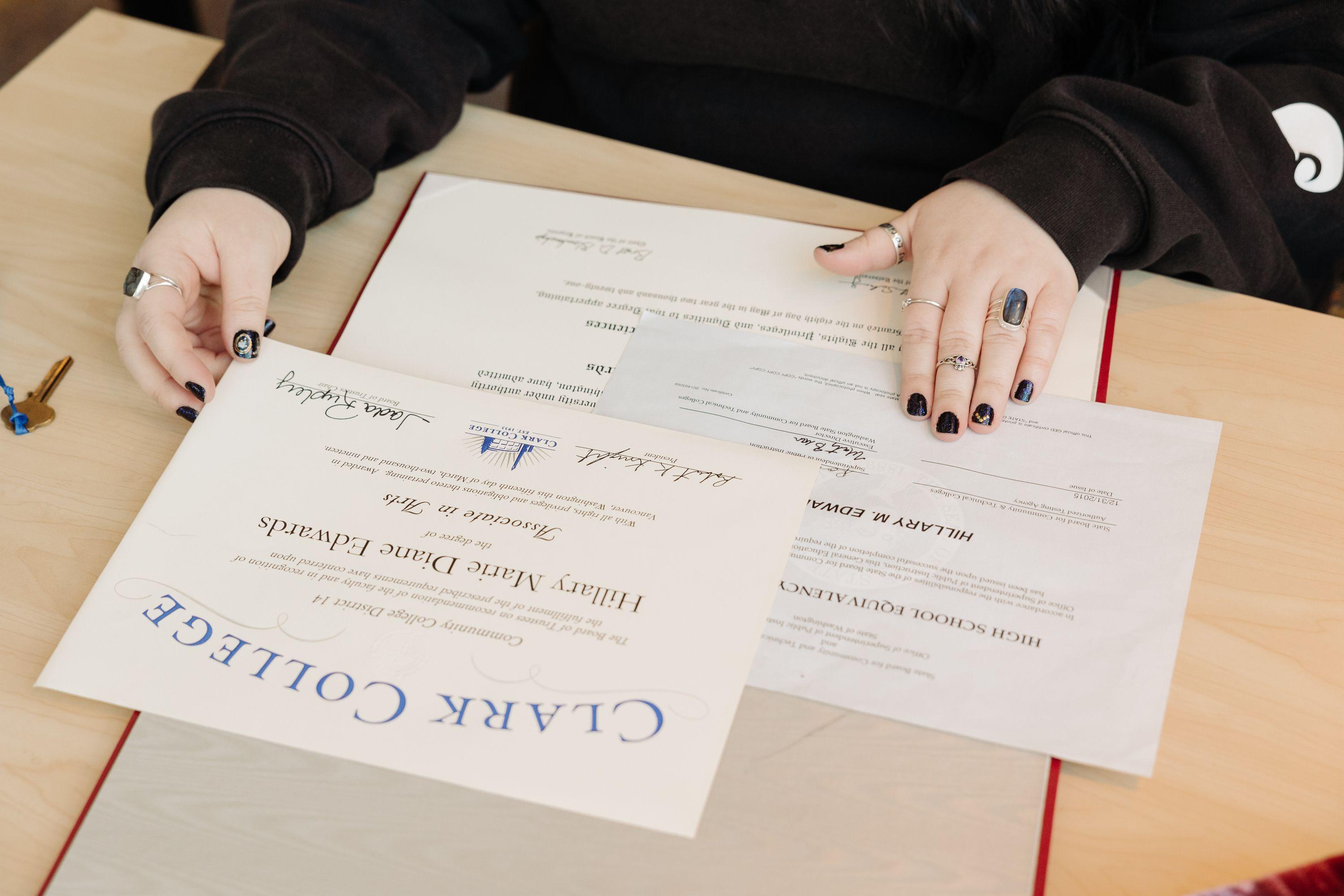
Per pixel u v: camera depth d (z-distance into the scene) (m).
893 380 0.64
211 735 0.46
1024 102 0.76
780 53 0.90
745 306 0.68
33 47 1.69
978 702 0.48
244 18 0.82
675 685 0.47
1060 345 0.65
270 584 0.50
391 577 0.50
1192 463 0.58
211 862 0.43
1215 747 0.47
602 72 1.01
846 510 0.55
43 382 0.61
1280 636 0.51
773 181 0.79
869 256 0.69
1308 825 0.45
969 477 0.57
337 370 0.60
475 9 0.88
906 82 0.89
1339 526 0.56
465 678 0.47
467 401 0.59
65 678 0.47
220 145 0.68
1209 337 0.67
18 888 0.42
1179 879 0.44
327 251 0.72
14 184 0.73
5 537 0.53
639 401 0.61
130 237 0.71
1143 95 0.71
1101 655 0.49
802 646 0.49
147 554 0.51
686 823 0.43
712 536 0.53
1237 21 0.79
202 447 0.56
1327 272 0.82
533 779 0.44
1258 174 0.75
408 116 0.77
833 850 0.43
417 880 0.42
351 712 0.46
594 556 0.52
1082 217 0.67
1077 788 0.46
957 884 0.43
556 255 0.71
